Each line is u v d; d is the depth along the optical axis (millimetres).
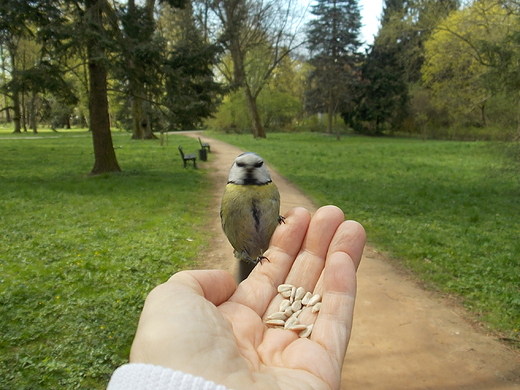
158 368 108
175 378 106
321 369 153
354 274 194
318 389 141
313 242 221
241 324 172
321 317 183
